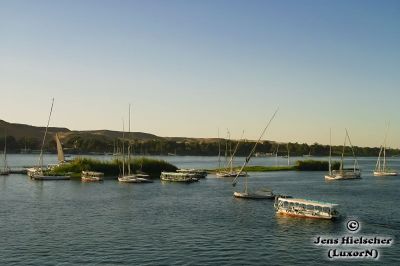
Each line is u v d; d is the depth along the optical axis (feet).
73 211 302.45
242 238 222.69
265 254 194.80
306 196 391.86
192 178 533.96
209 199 366.43
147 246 206.08
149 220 269.64
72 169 590.55
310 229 244.63
